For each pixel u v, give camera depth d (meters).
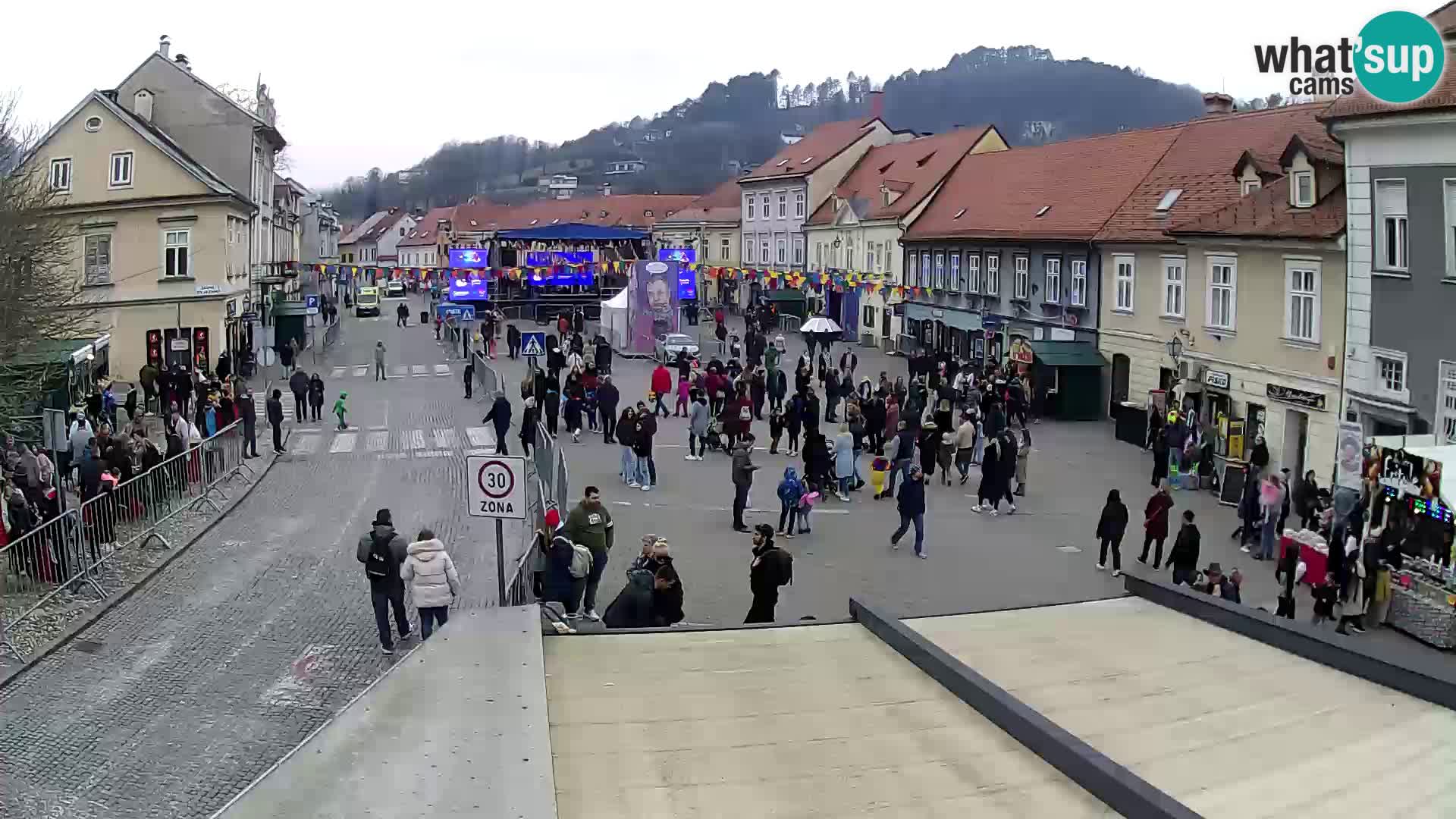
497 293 73.44
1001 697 6.52
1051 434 35.16
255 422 31.06
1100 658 7.93
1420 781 5.62
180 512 22.28
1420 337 23.16
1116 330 37.78
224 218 44.94
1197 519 24.09
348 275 104.81
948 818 5.21
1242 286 29.95
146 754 11.37
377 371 47.38
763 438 32.88
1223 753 6.04
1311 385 27.08
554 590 14.76
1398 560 16.97
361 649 14.73
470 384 40.84
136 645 14.81
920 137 70.69
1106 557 20.69
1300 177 28.06
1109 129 166.38
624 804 5.43
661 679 7.38
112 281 44.84
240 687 13.31
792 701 6.93
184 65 55.88
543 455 23.66
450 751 5.55
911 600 17.83
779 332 68.25
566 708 6.82
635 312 53.19
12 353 25.70
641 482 26.08
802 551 20.88
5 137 28.25
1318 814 5.23
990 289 48.31
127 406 32.59
